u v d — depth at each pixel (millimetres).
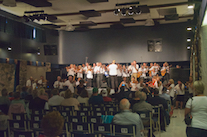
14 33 13039
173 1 11156
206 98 2852
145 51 16031
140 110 4543
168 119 6285
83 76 16125
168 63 16797
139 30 16188
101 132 3334
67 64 17188
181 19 14664
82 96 5891
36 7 11898
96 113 4527
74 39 17141
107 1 10609
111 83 14039
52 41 16766
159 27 15797
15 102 4559
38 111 4652
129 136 3111
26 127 3615
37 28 15273
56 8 12156
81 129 3449
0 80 11969
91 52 16953
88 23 15234
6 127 4020
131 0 10992
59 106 5098
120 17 14242
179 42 15336
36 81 11828
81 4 11492
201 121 2785
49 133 1524
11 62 12586
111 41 16672
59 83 12617
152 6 11789
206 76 6566
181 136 5254
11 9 12172
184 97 9945
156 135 5367
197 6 9391
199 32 7410
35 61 14859
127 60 16344
